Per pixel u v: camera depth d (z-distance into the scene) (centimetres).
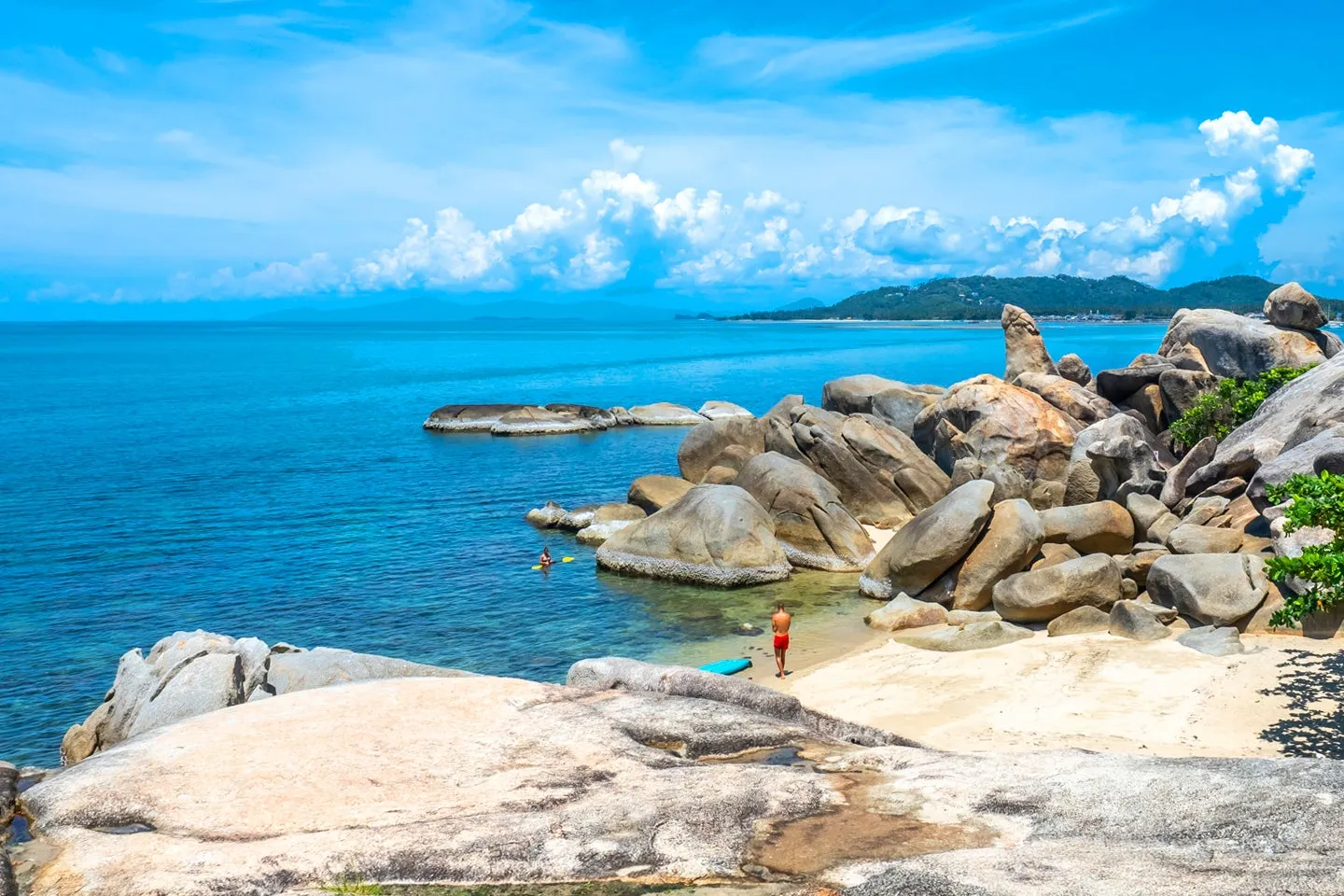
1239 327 4903
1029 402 4481
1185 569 2586
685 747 1059
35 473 6009
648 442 7619
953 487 4300
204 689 2025
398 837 842
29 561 3919
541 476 6031
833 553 3738
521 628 3103
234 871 796
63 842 875
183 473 6053
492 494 5438
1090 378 5566
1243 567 2525
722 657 2786
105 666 2769
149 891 773
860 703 2266
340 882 784
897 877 723
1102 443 3856
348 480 5866
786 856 784
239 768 995
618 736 1062
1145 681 2195
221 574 3741
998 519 3150
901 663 2567
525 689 1224
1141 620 2519
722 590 3503
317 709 1151
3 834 906
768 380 13238
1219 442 3997
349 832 859
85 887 786
